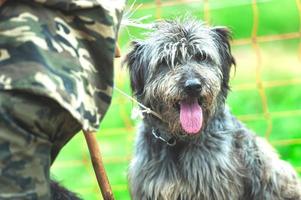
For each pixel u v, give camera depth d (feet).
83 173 30.94
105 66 11.00
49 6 10.67
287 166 21.52
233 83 37.78
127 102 33.65
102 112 10.87
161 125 19.67
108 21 11.00
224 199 19.40
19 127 10.01
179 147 19.60
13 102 9.93
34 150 10.21
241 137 20.54
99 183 13.97
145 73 20.35
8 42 10.12
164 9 38.40
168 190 19.29
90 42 10.97
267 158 20.72
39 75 9.87
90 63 10.89
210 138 19.66
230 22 44.68
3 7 10.46
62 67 10.26
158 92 19.60
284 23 45.62
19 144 10.03
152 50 20.08
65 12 10.86
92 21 10.94
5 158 9.96
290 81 36.19
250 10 45.24
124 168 30.01
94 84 10.85
